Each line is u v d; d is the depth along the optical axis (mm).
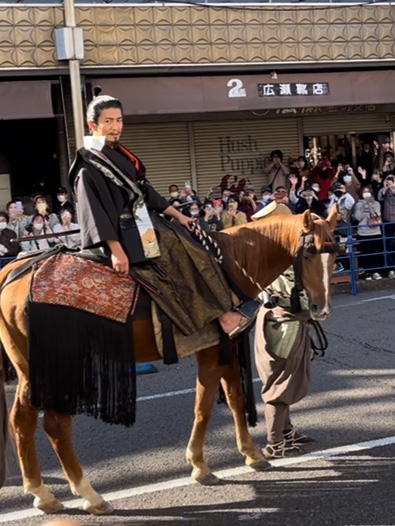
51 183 17391
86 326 5418
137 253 5570
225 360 5887
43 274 5523
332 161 20297
